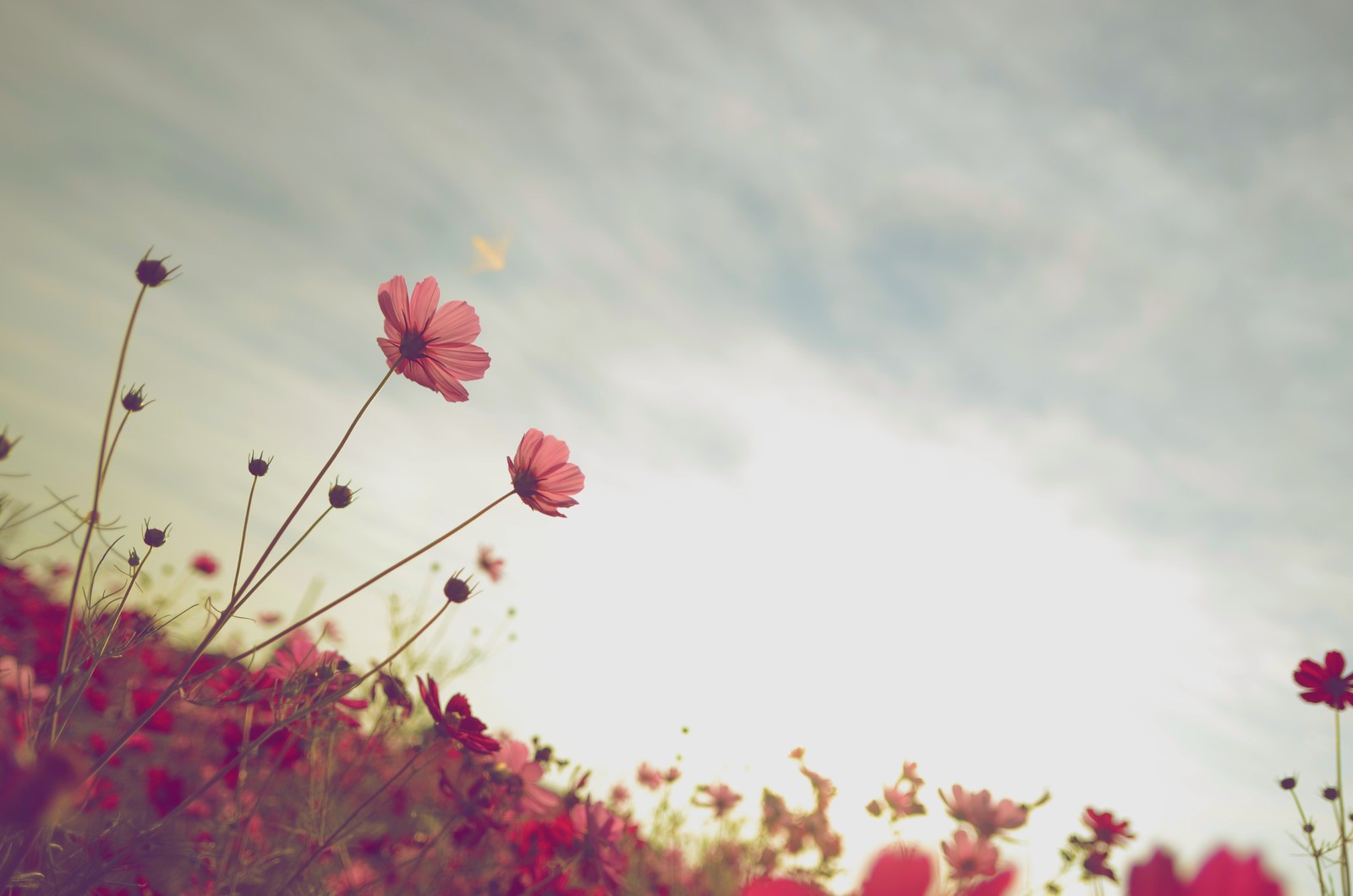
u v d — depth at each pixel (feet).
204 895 2.78
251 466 2.53
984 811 2.77
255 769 3.24
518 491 2.79
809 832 4.31
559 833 3.40
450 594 2.59
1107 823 3.51
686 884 4.55
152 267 2.32
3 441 2.30
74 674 2.44
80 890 2.43
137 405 2.48
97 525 2.39
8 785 1.49
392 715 3.25
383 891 3.10
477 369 2.75
